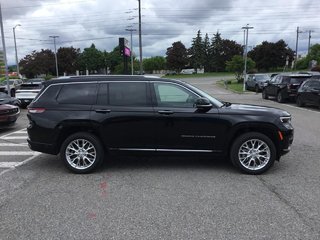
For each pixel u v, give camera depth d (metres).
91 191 5.82
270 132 6.76
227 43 120.38
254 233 4.25
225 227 4.42
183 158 7.90
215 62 120.38
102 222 4.61
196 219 4.66
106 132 6.80
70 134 6.97
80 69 113.56
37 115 6.95
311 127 12.21
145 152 6.86
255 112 6.74
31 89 21.94
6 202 5.37
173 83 6.86
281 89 22.08
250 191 5.73
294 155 8.16
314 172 6.80
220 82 59.38
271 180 6.31
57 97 6.99
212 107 6.76
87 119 6.78
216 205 5.14
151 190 5.81
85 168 6.84
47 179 6.53
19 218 4.78
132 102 6.83
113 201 5.34
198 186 5.99
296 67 93.25
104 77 7.02
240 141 6.66
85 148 6.88
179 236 4.20
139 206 5.13
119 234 4.27
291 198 5.39
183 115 6.69
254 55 108.44
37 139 6.98
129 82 6.93
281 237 4.15
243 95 31.33
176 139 6.77
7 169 7.26
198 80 72.31
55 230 4.40
